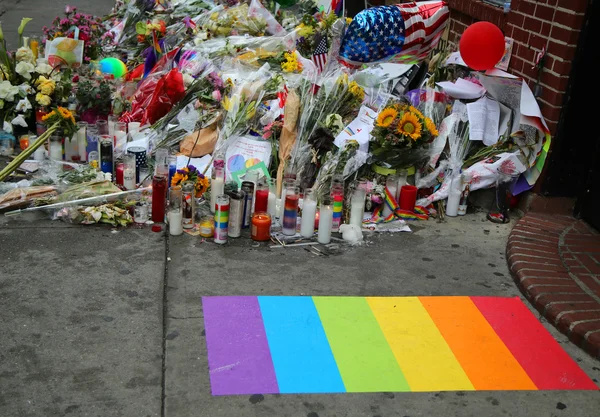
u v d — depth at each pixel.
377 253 4.94
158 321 3.92
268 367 3.62
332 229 5.16
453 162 5.67
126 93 7.02
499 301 4.43
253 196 5.21
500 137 5.76
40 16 12.05
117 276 4.34
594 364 3.89
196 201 5.31
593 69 5.21
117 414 3.20
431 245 5.12
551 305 4.26
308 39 7.03
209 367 3.58
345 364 3.71
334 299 4.29
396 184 5.46
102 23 9.12
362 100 5.99
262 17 7.54
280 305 4.18
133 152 5.50
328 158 5.45
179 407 3.28
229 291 4.28
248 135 5.78
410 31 6.43
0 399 3.24
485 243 5.22
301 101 5.70
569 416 3.46
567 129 5.36
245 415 3.26
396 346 3.91
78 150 5.96
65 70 6.60
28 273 4.29
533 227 5.33
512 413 3.45
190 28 7.57
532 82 5.63
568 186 5.54
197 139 5.52
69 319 3.87
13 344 3.62
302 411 3.33
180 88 6.07
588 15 5.08
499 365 3.82
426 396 3.53
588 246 5.07
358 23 6.29
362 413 3.36
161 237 4.90
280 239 4.99
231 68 6.63
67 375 3.43
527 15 5.74
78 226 4.96
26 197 5.09
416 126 5.39
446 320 4.19
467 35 5.62
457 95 5.88
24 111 6.20
